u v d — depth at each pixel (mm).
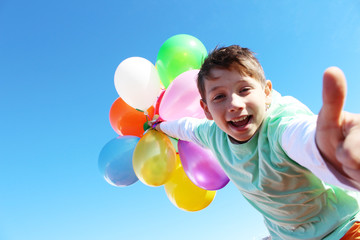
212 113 1316
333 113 591
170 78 2496
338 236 1317
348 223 1319
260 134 1287
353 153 552
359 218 1337
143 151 2205
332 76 560
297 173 1260
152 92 2346
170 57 2426
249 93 1231
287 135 968
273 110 1273
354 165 555
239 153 1431
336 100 572
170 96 2162
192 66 2406
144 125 2596
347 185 644
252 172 1417
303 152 791
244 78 1239
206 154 2137
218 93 1273
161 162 2170
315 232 1403
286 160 1186
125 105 2646
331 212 1354
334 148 619
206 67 1375
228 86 1246
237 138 1287
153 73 2385
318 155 690
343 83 561
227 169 1662
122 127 2662
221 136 1644
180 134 2096
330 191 1371
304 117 942
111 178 2445
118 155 2451
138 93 2293
